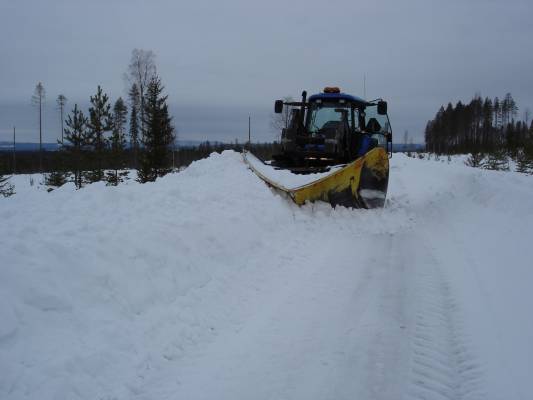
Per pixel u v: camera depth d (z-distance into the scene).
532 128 27.77
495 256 6.49
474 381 3.46
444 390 3.38
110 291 4.14
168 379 3.46
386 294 5.10
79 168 25.20
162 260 4.86
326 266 6.05
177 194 6.76
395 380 3.48
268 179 8.69
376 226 8.30
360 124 11.05
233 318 4.49
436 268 6.01
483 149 45.16
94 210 5.73
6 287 3.49
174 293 4.63
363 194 8.85
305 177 8.95
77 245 4.38
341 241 7.36
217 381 3.43
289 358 3.75
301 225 7.82
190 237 5.54
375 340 4.06
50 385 3.01
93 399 3.10
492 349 3.84
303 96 11.13
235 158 9.96
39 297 3.57
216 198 7.15
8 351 3.11
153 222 5.44
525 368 3.54
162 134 22.53
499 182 13.28
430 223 8.84
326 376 3.51
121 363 3.48
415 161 24.58
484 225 8.62
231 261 5.72
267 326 4.30
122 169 29.33
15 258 3.79
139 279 4.47
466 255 6.58
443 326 4.34
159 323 4.09
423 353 3.86
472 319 4.42
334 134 9.94
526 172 26.30
